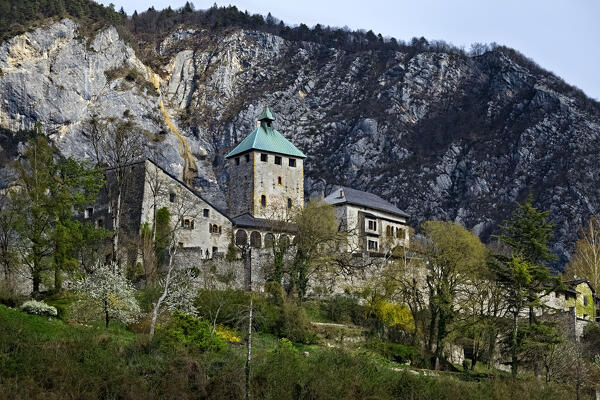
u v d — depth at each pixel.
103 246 93.56
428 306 92.81
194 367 56.88
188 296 73.88
